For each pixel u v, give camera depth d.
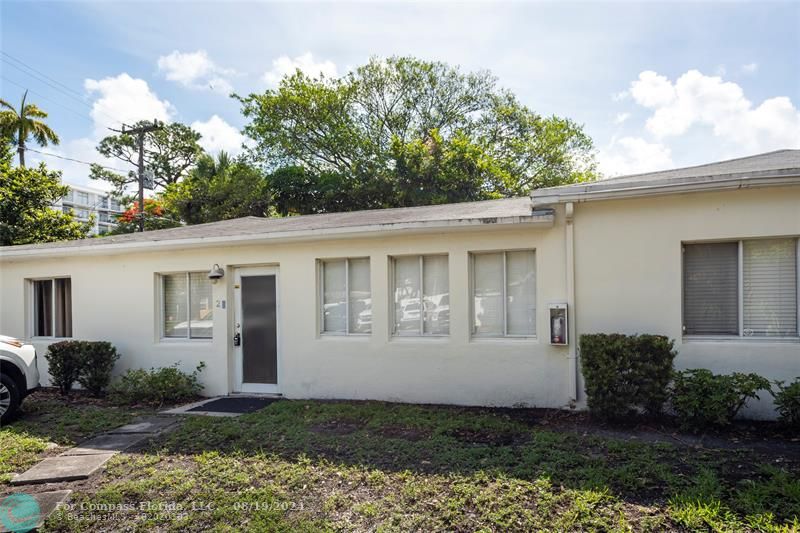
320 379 8.26
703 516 3.52
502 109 30.44
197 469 4.98
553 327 6.80
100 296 9.80
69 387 9.09
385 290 7.92
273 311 8.73
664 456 4.76
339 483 4.51
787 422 5.44
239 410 7.53
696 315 6.45
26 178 21.28
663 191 6.08
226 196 26.20
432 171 25.48
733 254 6.32
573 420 6.34
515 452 5.12
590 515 3.67
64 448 5.82
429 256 7.87
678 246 6.37
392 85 30.22
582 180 29.34
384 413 6.84
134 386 8.30
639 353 5.89
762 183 5.71
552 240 7.02
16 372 7.21
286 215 27.88
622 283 6.61
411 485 4.35
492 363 7.29
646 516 3.62
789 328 6.08
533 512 3.78
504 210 8.01
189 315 9.33
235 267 8.95
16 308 10.59
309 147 30.23
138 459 5.33
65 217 22.33
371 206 26.56
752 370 6.08
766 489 3.85
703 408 5.48
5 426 6.72
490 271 7.54
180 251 9.20
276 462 5.08
